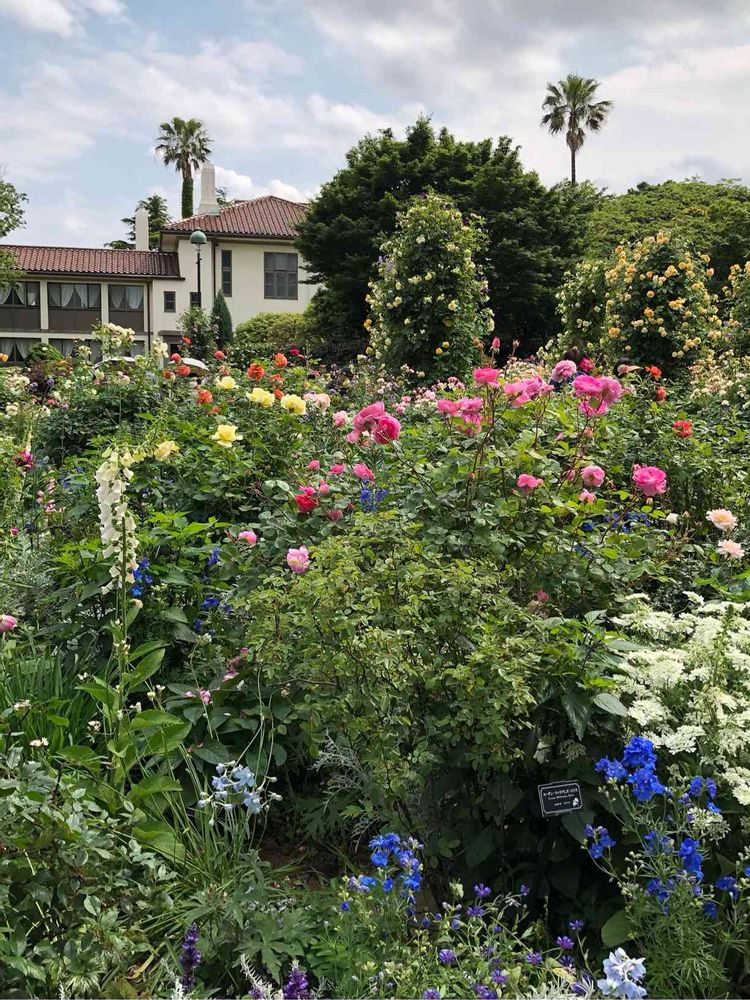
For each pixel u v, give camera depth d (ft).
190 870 7.19
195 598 10.59
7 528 16.15
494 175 78.23
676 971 5.84
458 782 7.16
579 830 6.48
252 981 5.86
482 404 10.79
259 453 14.57
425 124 83.30
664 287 32.40
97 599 10.14
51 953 5.77
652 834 6.17
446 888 7.28
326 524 11.09
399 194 80.07
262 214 109.29
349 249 80.48
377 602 7.10
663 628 8.02
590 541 9.48
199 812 7.87
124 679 8.40
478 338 34.12
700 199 125.90
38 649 10.30
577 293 41.91
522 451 10.36
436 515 10.20
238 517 13.61
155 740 8.27
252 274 103.71
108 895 6.25
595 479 9.79
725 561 11.43
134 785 7.74
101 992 5.83
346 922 6.23
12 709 8.29
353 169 82.79
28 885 5.93
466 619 7.33
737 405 21.93
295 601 7.51
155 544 10.72
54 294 104.63
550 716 7.26
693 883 5.91
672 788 6.25
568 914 6.91
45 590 12.69
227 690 9.05
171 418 17.72
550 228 79.61
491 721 6.40
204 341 47.65
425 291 33.81
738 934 6.03
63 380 24.13
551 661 7.03
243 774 7.20
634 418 15.58
